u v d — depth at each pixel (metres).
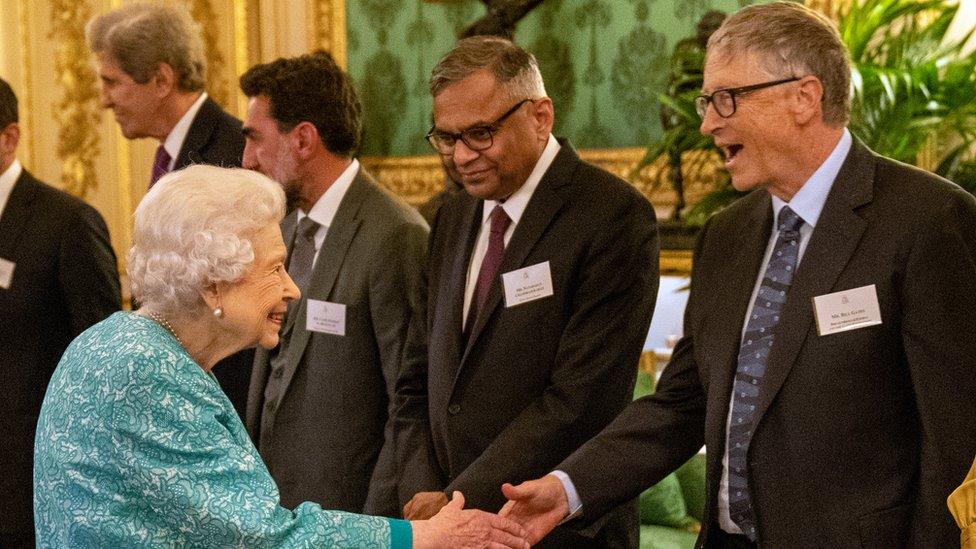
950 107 3.81
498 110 2.37
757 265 2.06
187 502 1.64
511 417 2.42
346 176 2.92
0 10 6.21
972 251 1.84
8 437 3.30
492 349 2.44
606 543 2.51
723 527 2.08
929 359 1.81
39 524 1.71
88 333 1.76
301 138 2.83
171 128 3.54
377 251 2.80
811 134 1.94
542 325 2.42
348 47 6.26
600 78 5.75
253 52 6.28
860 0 4.66
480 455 2.44
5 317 3.29
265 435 2.91
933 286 1.82
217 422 1.70
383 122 6.22
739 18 1.97
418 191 6.09
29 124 6.29
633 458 2.21
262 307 1.79
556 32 5.83
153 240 1.75
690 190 5.35
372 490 2.67
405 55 6.16
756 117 1.93
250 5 6.25
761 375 2.00
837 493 1.89
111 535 1.63
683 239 4.91
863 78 3.72
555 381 2.37
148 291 1.75
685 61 4.55
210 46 6.21
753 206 2.14
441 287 2.60
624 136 5.73
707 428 2.06
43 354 3.36
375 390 2.84
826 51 1.92
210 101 3.59
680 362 2.27
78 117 6.27
